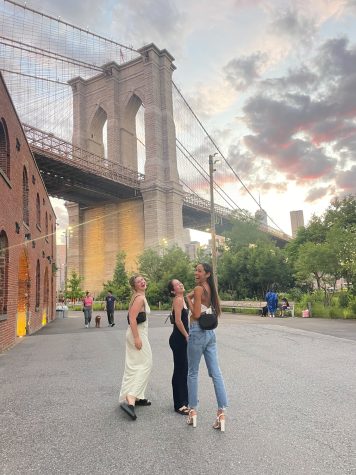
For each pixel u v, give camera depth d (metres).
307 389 5.48
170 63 69.00
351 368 6.93
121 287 40.53
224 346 9.99
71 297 48.69
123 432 3.97
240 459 3.26
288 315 23.09
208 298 4.28
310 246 24.67
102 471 3.11
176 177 63.75
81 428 4.12
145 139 63.69
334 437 3.69
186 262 38.31
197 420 4.29
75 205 67.50
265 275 33.12
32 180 17.16
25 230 14.88
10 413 4.71
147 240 58.81
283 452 3.38
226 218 65.62
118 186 58.28
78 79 72.00
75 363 8.20
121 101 68.88
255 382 5.94
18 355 9.62
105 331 16.30
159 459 3.30
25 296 15.50
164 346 10.45
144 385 4.76
